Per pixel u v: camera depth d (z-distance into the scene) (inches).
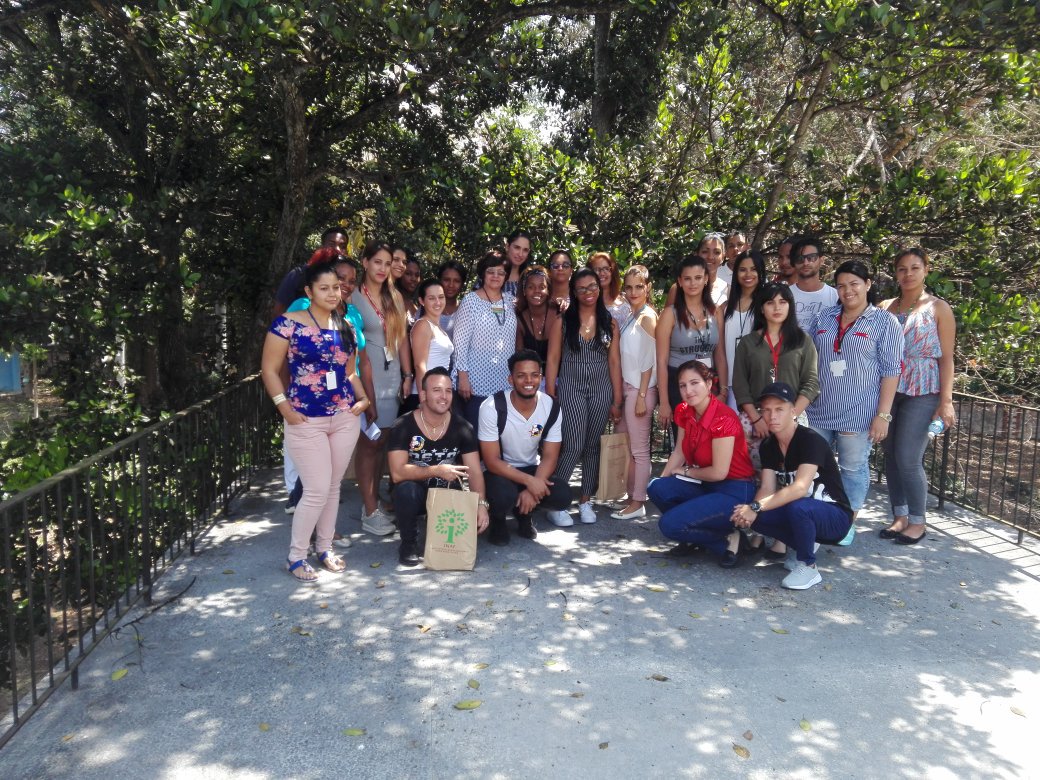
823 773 107.6
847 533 178.4
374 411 201.9
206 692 126.0
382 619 153.0
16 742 112.0
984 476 328.5
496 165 317.4
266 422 278.1
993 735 117.2
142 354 355.6
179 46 274.1
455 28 219.8
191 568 178.7
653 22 414.6
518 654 139.8
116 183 322.0
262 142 342.6
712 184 318.3
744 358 193.5
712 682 131.2
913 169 303.4
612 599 164.2
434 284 206.7
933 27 222.4
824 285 214.1
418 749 111.7
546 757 110.2
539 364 189.9
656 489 192.7
